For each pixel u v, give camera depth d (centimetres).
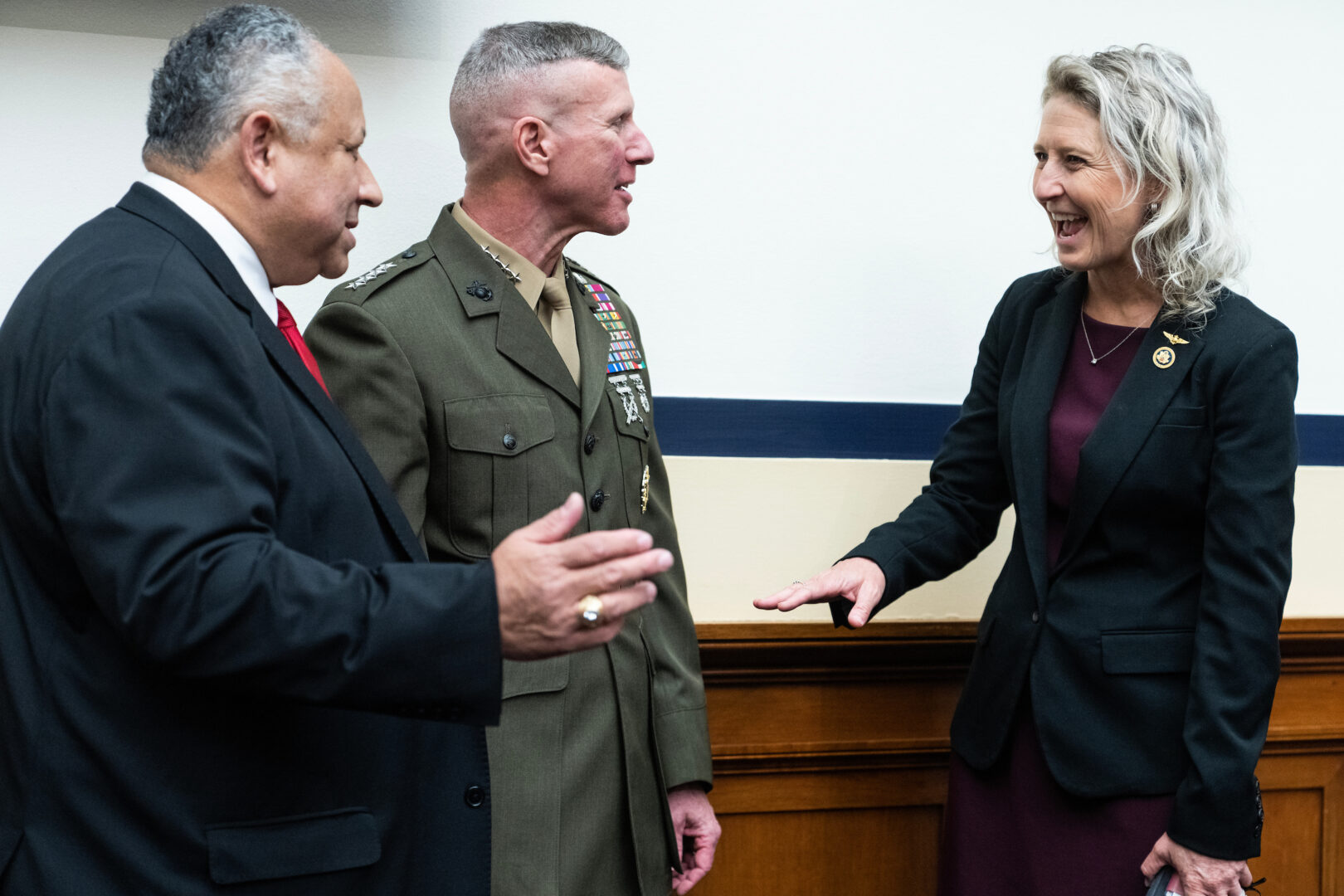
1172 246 159
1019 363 176
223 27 113
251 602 94
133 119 175
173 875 102
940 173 207
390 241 186
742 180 198
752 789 200
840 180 202
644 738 159
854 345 204
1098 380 167
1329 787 218
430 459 147
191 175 114
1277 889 217
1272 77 217
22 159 171
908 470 207
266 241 117
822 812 204
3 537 108
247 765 105
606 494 156
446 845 119
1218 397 156
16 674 105
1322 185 219
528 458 148
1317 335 219
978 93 207
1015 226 211
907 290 206
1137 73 157
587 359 159
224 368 101
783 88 199
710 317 198
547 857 145
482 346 150
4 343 106
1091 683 161
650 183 194
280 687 96
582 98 151
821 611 200
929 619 205
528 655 102
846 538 204
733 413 199
